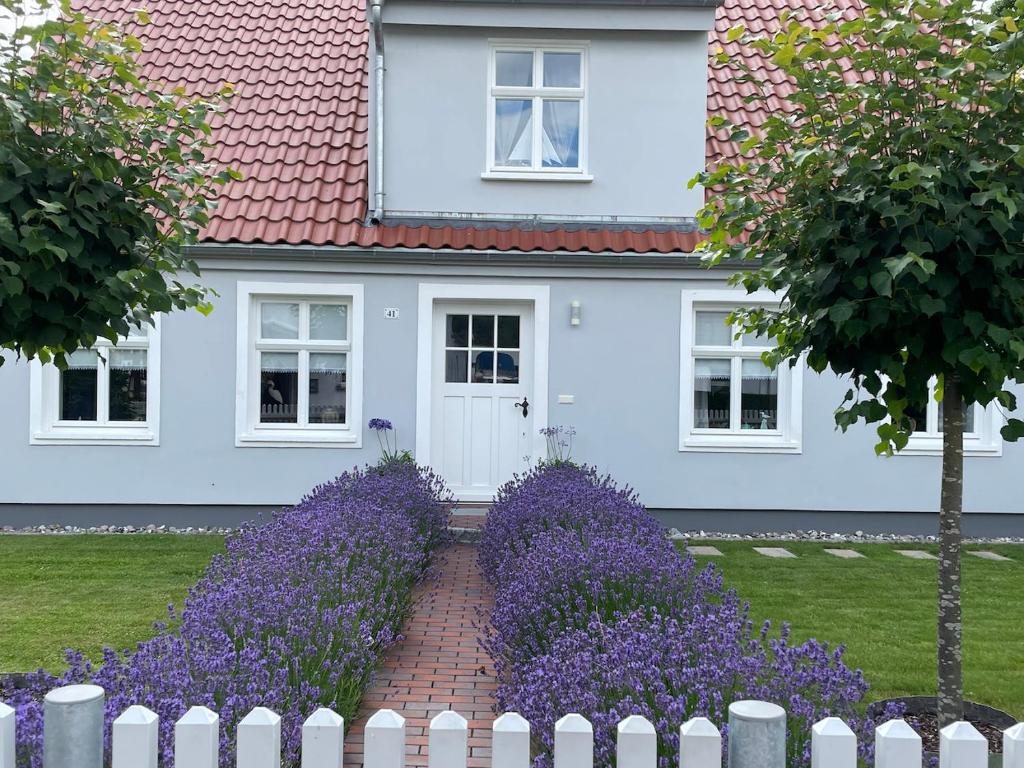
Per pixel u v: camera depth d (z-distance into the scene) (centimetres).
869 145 350
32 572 725
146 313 412
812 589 703
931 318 338
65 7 395
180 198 413
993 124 331
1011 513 988
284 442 967
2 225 328
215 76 1155
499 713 385
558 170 1004
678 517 987
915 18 342
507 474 1001
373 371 976
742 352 989
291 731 290
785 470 984
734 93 1124
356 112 1112
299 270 967
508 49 1003
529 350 1000
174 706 266
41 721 256
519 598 455
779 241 387
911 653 530
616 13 977
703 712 275
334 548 508
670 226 997
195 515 970
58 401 973
